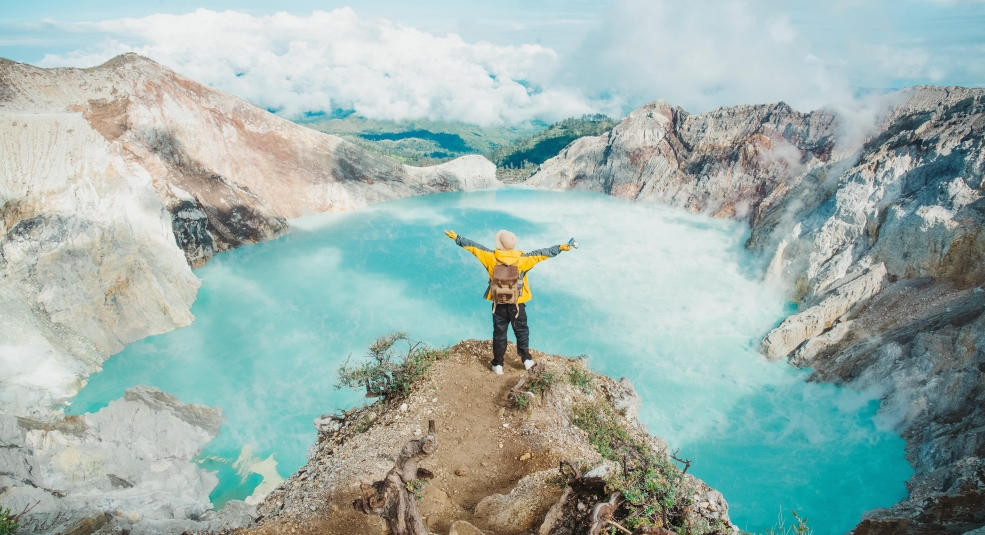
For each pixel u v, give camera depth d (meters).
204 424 26.97
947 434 23.20
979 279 29.30
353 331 39.31
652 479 5.63
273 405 29.59
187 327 38.75
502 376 10.52
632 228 65.25
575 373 11.77
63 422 22.55
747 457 25.91
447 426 9.34
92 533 9.95
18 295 30.14
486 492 7.85
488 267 9.25
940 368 26.30
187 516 16.27
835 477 23.83
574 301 45.72
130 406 25.30
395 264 53.81
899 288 32.62
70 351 31.41
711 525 6.34
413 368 10.79
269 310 42.41
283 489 9.22
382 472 8.17
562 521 5.78
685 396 31.45
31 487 14.62
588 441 9.59
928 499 19.42
